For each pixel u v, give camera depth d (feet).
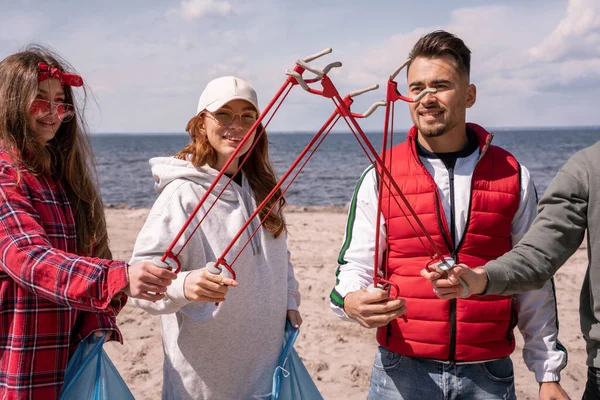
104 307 6.51
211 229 8.25
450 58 8.23
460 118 8.43
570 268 25.57
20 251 6.57
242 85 8.36
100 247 8.08
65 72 7.75
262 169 8.89
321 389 14.64
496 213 8.38
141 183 96.22
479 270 7.35
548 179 100.12
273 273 8.68
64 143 7.75
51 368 7.14
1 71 7.22
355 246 8.78
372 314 7.46
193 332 8.20
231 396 8.36
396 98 6.55
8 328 6.95
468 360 8.26
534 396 14.21
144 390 14.57
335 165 150.10
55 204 7.37
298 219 39.75
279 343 8.79
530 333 8.59
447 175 8.56
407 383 8.52
